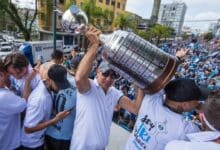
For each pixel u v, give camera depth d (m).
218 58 28.59
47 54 19.56
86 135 1.84
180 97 1.36
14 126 2.11
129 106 1.96
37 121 2.08
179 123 1.39
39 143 2.26
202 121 1.23
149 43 1.41
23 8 29.11
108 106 1.95
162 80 1.38
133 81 1.49
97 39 1.53
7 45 27.27
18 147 2.19
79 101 1.87
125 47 1.36
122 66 1.42
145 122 1.50
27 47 4.91
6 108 1.90
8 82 2.18
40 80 2.36
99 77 1.90
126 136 3.82
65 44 26.80
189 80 1.42
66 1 26.80
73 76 2.53
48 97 2.13
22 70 1.99
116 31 1.46
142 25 47.62
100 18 36.28
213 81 11.09
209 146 1.11
